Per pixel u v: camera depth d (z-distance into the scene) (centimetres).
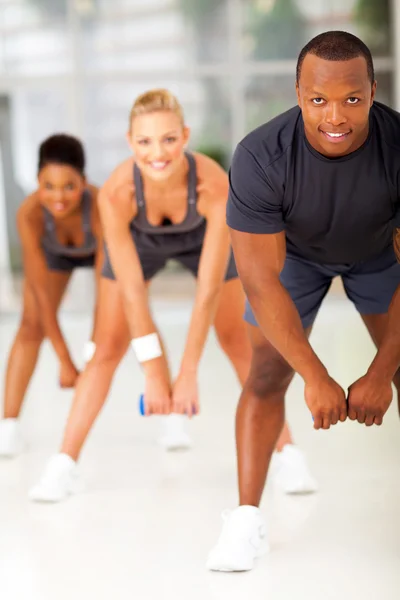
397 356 203
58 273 341
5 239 871
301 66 188
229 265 295
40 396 461
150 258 301
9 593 214
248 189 201
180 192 271
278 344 208
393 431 360
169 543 244
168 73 885
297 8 880
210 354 583
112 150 890
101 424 393
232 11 880
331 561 226
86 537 251
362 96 186
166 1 879
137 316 261
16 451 344
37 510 276
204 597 207
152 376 258
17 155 880
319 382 203
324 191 202
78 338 679
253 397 234
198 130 895
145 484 300
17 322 800
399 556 228
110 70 882
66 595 212
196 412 258
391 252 237
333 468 311
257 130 203
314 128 190
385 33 880
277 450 291
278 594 207
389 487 287
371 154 198
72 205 317
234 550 223
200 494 287
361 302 248
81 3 875
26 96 879
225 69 886
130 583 217
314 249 225
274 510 268
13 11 875
